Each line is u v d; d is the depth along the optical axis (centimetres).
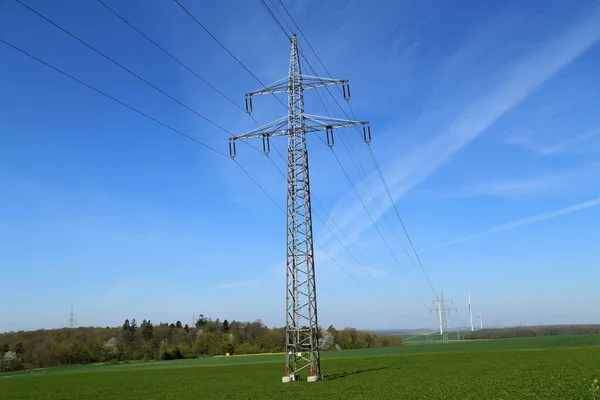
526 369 5128
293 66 4188
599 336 12512
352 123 4012
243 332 17875
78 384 6322
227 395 3884
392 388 3791
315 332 4112
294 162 3981
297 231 3916
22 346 15238
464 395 3253
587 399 2761
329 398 3269
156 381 6153
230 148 4291
